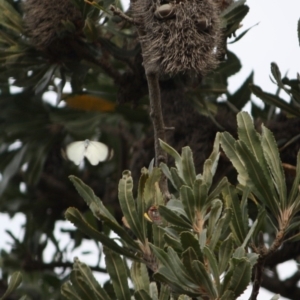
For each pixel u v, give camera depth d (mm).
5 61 9023
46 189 12242
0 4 8930
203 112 9234
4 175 11562
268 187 5977
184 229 5809
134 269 6129
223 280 5348
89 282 5926
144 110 11758
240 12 8609
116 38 10047
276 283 11195
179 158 6062
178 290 5605
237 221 5988
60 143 12258
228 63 10359
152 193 6148
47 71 9086
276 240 5949
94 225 11875
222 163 9445
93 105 11664
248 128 6066
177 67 6633
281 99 8820
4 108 11812
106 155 12000
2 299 6305
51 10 8633
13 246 12484
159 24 6664
